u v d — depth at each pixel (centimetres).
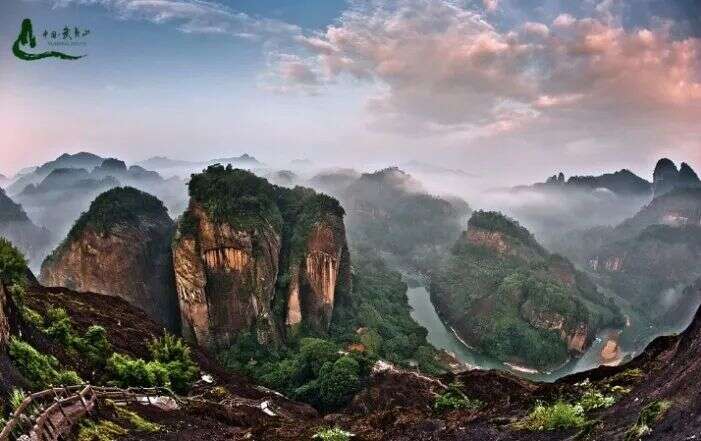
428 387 4144
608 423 1074
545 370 11244
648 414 916
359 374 4859
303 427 1991
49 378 1571
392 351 9088
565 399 1473
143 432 1606
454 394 2811
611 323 14038
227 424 2138
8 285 2048
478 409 1700
